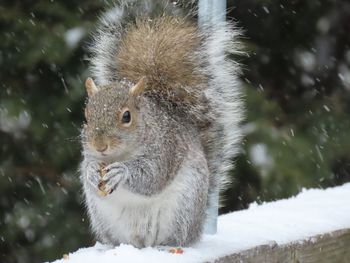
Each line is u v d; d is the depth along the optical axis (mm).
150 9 8055
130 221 6738
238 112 7488
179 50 7473
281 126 13508
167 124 6777
